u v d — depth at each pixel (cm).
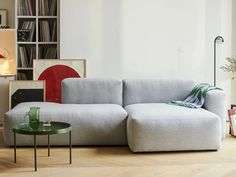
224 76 586
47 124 366
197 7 577
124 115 431
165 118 399
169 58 577
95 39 569
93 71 572
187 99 487
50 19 597
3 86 564
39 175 321
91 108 439
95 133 427
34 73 570
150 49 575
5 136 421
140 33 572
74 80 494
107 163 360
